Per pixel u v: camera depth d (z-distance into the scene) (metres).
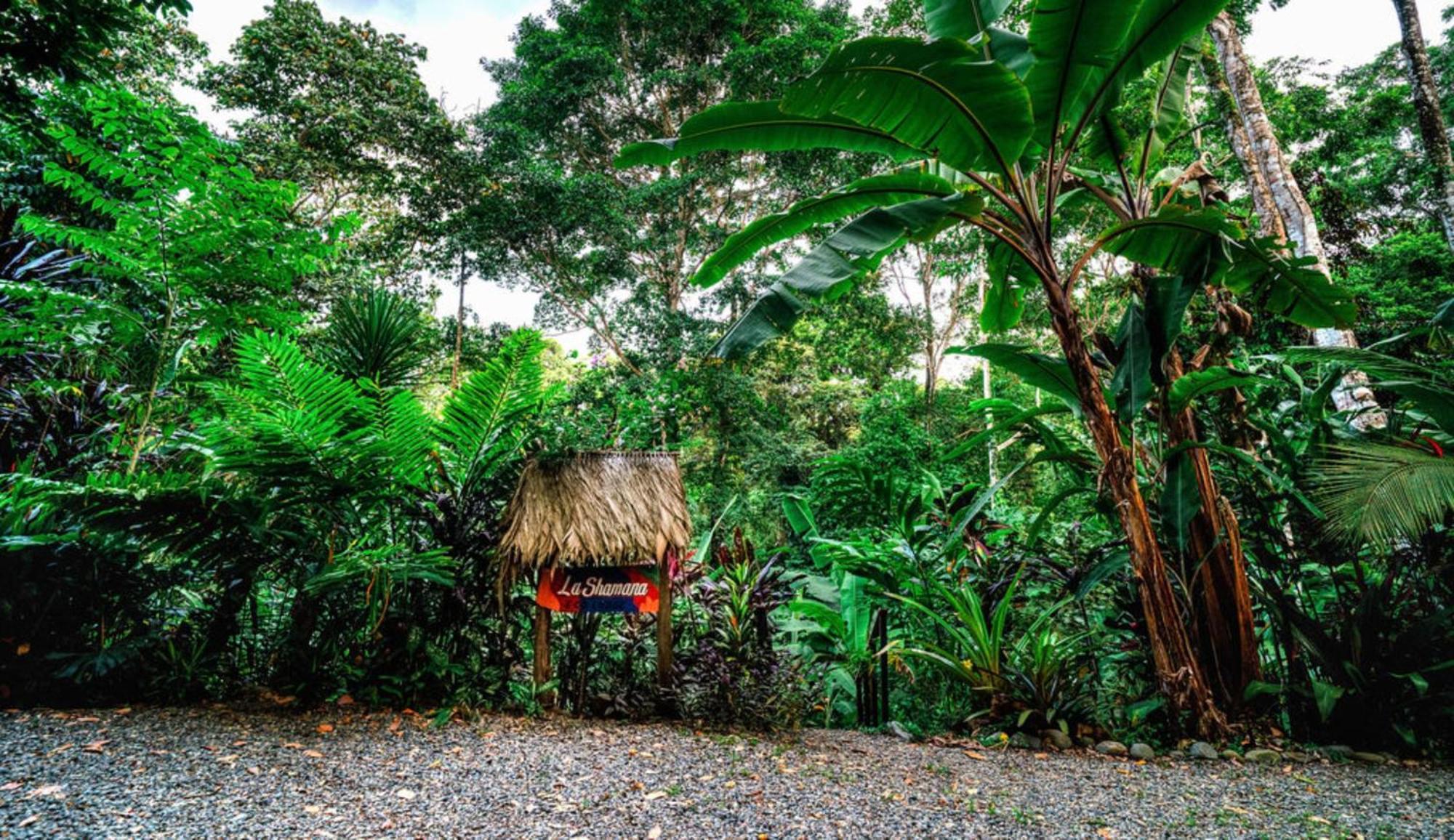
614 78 15.20
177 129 3.95
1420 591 4.23
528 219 13.78
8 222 4.93
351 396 3.47
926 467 11.26
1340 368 4.04
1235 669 4.07
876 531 6.16
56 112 4.46
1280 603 4.21
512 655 3.80
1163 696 3.93
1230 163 11.35
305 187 13.76
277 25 13.37
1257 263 4.15
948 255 16.48
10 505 3.12
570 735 3.28
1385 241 12.72
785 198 16.11
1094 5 3.18
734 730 3.56
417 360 4.53
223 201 4.05
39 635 3.28
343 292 11.80
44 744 2.64
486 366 3.75
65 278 4.96
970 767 3.31
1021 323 16.08
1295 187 7.29
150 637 3.37
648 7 15.61
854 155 13.95
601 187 14.02
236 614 3.65
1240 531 4.47
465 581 3.82
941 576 5.11
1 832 1.96
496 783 2.64
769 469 13.16
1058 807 2.81
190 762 2.60
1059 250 14.38
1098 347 4.28
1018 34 4.05
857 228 3.61
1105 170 5.17
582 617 3.78
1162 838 2.54
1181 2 3.48
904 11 13.93
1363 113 11.05
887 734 3.94
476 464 3.97
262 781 2.49
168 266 4.22
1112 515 4.50
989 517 6.20
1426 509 3.27
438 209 13.80
